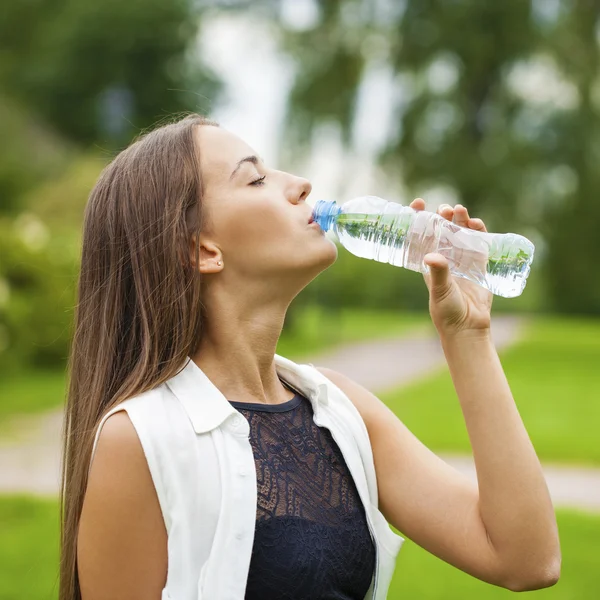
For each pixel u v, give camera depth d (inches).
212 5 992.9
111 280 68.8
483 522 68.8
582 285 988.6
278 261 67.4
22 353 570.3
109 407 65.2
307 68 890.1
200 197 67.9
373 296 1533.0
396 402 473.7
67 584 67.4
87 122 1482.5
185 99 1502.2
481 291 72.1
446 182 849.5
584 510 252.4
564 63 864.9
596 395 541.0
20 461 303.4
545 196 892.6
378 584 68.9
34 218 740.0
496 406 68.1
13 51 1552.7
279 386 71.9
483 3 850.1
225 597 59.5
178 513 60.5
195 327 68.6
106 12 1470.2
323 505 66.1
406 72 861.2
